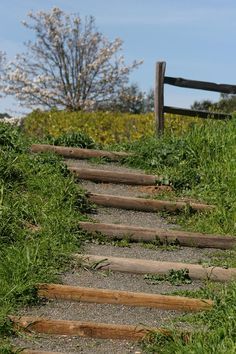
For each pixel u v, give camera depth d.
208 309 6.99
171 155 11.20
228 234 9.11
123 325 6.59
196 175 10.62
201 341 6.18
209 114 13.20
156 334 6.48
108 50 28.31
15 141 10.62
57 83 27.97
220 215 9.45
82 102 27.91
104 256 8.09
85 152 11.33
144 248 8.71
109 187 10.39
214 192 10.18
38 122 16.92
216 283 7.79
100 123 16.58
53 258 7.84
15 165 9.63
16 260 7.44
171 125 14.73
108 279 7.74
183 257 8.49
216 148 11.15
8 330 6.46
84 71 27.89
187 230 9.27
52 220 8.62
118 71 28.62
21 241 8.02
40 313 6.85
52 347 6.34
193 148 11.21
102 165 11.17
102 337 6.54
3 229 8.12
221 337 6.24
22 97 28.20
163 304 7.13
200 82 13.26
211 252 8.72
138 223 9.38
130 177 10.53
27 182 9.44
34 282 7.19
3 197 8.88
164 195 10.23
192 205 9.71
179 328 6.60
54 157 10.50
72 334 6.54
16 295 6.97
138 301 7.15
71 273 7.73
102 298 7.16
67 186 9.51
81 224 8.77
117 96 28.78
